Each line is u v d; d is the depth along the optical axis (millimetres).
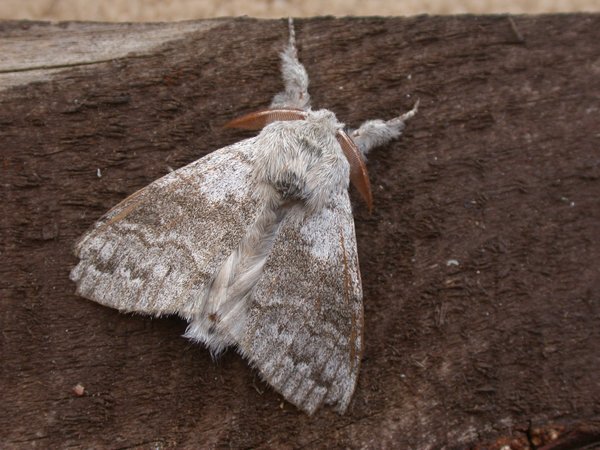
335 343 91
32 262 94
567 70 103
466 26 104
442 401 92
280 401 92
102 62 100
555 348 94
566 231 98
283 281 91
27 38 101
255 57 102
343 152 96
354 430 91
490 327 95
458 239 98
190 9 126
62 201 96
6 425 90
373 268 97
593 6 127
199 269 90
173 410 92
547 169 100
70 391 91
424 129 101
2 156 96
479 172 100
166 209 91
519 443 91
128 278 89
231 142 100
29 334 92
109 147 98
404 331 95
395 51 103
